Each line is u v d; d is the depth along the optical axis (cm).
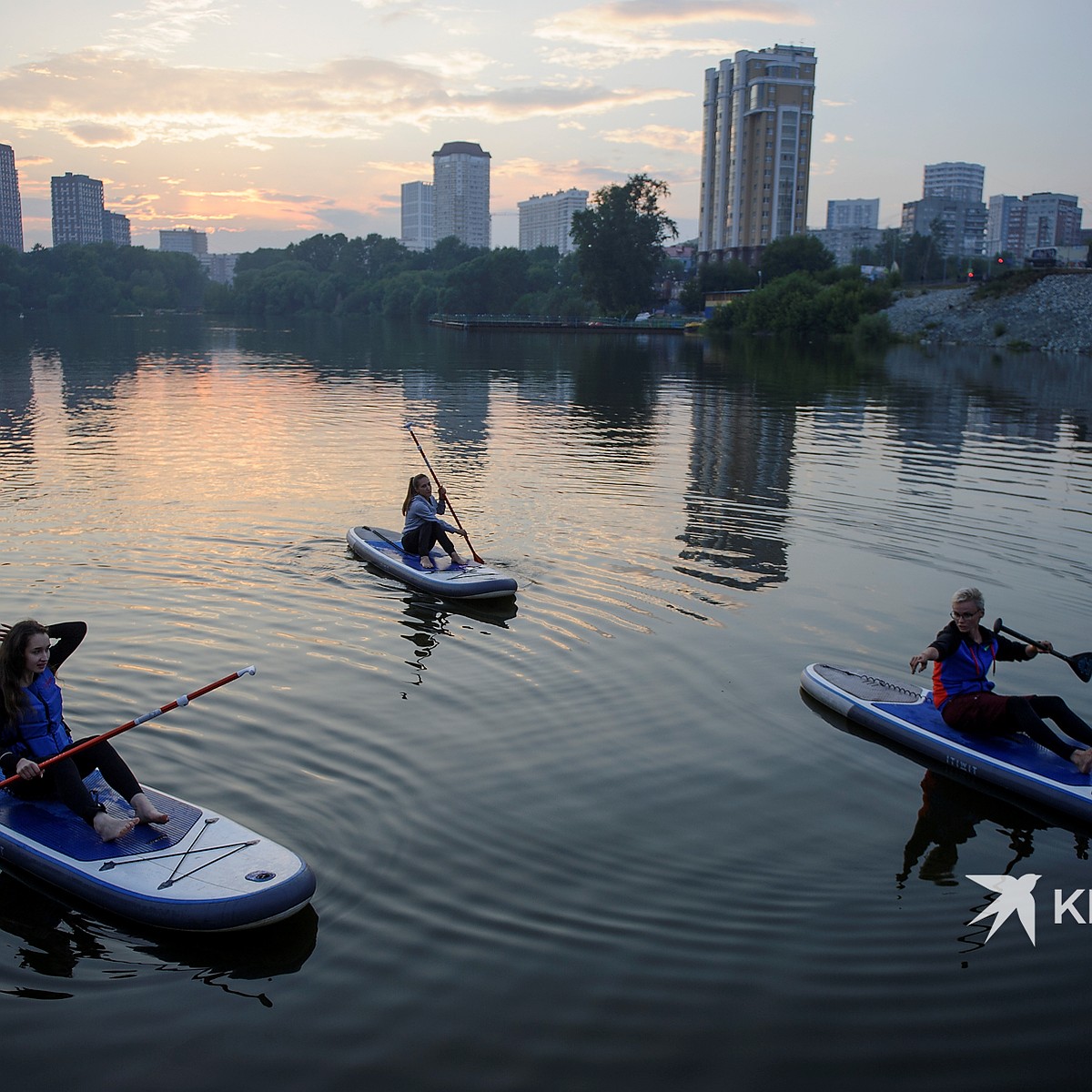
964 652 659
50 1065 381
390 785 579
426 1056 386
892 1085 377
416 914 467
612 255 8744
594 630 835
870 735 669
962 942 461
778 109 10588
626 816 557
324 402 2462
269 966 434
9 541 1045
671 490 1396
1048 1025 409
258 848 492
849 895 495
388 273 13900
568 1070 380
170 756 598
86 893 472
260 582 933
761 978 432
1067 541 1141
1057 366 3897
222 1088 370
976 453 1759
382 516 1203
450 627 834
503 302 10531
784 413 2348
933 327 5744
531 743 638
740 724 675
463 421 2114
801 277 6981
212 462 1538
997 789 605
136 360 3997
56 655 549
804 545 1110
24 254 14825
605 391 2856
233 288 15562
